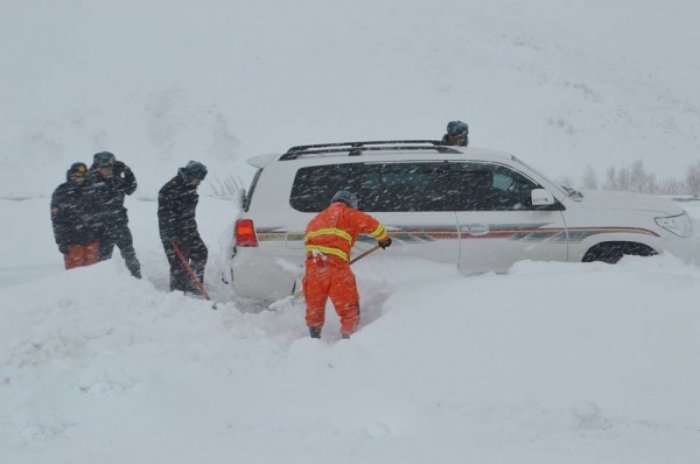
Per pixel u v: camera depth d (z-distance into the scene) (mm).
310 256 9164
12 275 14188
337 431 6230
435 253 10523
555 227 10586
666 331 7199
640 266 9789
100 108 91625
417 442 5922
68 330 8148
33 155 83250
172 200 12250
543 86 89125
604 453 5578
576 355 7105
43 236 17688
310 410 6703
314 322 9117
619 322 7426
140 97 93250
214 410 6754
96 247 12484
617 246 10672
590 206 10750
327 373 7312
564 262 9711
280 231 10539
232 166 79875
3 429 6473
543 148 76750
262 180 10836
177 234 12281
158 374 7320
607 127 80875
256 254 10531
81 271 9406
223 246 11344
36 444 6215
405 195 10680
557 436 5926
